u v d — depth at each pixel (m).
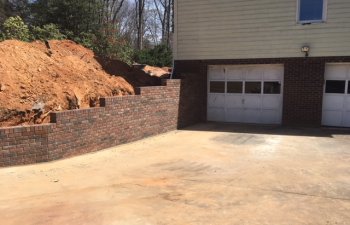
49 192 6.60
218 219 5.50
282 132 13.49
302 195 6.61
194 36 16.19
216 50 15.86
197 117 16.20
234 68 15.98
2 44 10.74
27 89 9.59
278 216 5.64
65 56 12.38
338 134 13.02
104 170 8.16
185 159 9.34
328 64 14.33
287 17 14.47
